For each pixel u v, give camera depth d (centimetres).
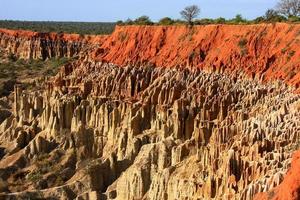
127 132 8006
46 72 15612
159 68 9456
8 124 10100
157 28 10906
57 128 8900
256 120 6016
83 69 10944
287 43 8275
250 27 9081
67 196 7094
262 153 5078
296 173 4119
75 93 9562
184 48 9700
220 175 5100
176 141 7288
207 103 7488
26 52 18712
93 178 7369
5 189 7538
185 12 12162
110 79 9550
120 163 7588
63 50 18050
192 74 8800
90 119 8800
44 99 9900
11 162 8412
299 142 5128
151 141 7650
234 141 5650
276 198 4091
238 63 8494
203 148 6153
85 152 8350
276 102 6631
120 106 8456
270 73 7912
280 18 10038
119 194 6856
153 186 6194
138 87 9075
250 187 4406
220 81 8206
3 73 15662
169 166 6600
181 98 7812
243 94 7550
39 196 7069
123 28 11831
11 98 12669
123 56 10850
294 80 7312
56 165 8162
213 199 4859
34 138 8844
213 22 11100
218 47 9175
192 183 5303
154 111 8125
